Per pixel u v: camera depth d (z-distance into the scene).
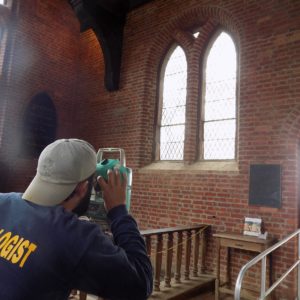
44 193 0.91
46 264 0.78
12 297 0.75
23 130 6.69
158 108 6.23
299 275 3.81
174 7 5.90
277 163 4.26
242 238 4.05
